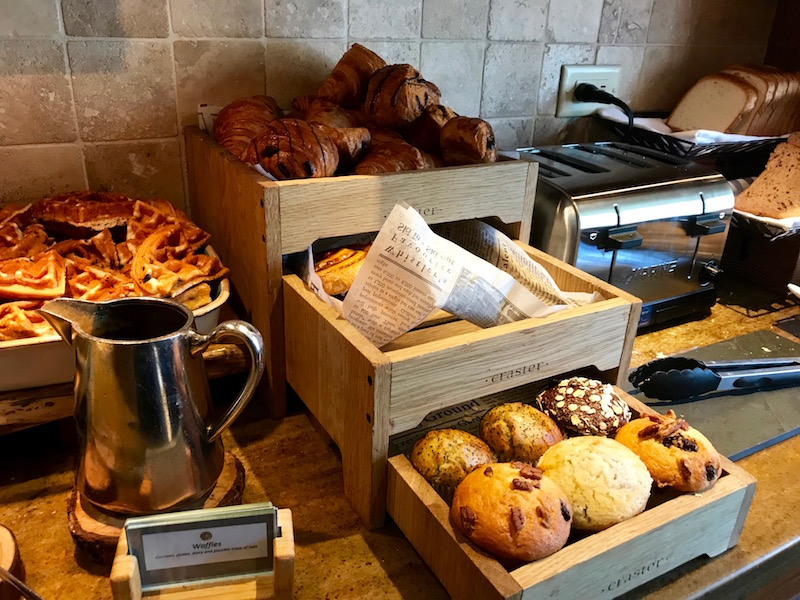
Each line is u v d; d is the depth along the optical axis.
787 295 1.19
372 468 0.61
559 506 0.52
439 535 0.54
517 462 0.55
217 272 0.76
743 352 0.97
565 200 0.88
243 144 0.83
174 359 0.53
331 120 0.82
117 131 0.92
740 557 0.62
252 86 0.98
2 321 0.62
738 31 1.44
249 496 0.67
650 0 1.29
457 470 0.59
